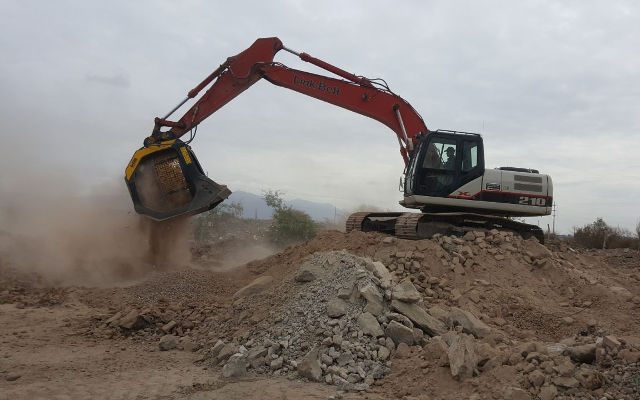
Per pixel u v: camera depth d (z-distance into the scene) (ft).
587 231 98.48
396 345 23.47
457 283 32.91
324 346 23.15
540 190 40.83
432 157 40.65
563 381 17.30
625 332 28.63
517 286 33.63
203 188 36.55
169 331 30.30
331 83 42.80
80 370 23.15
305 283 29.32
